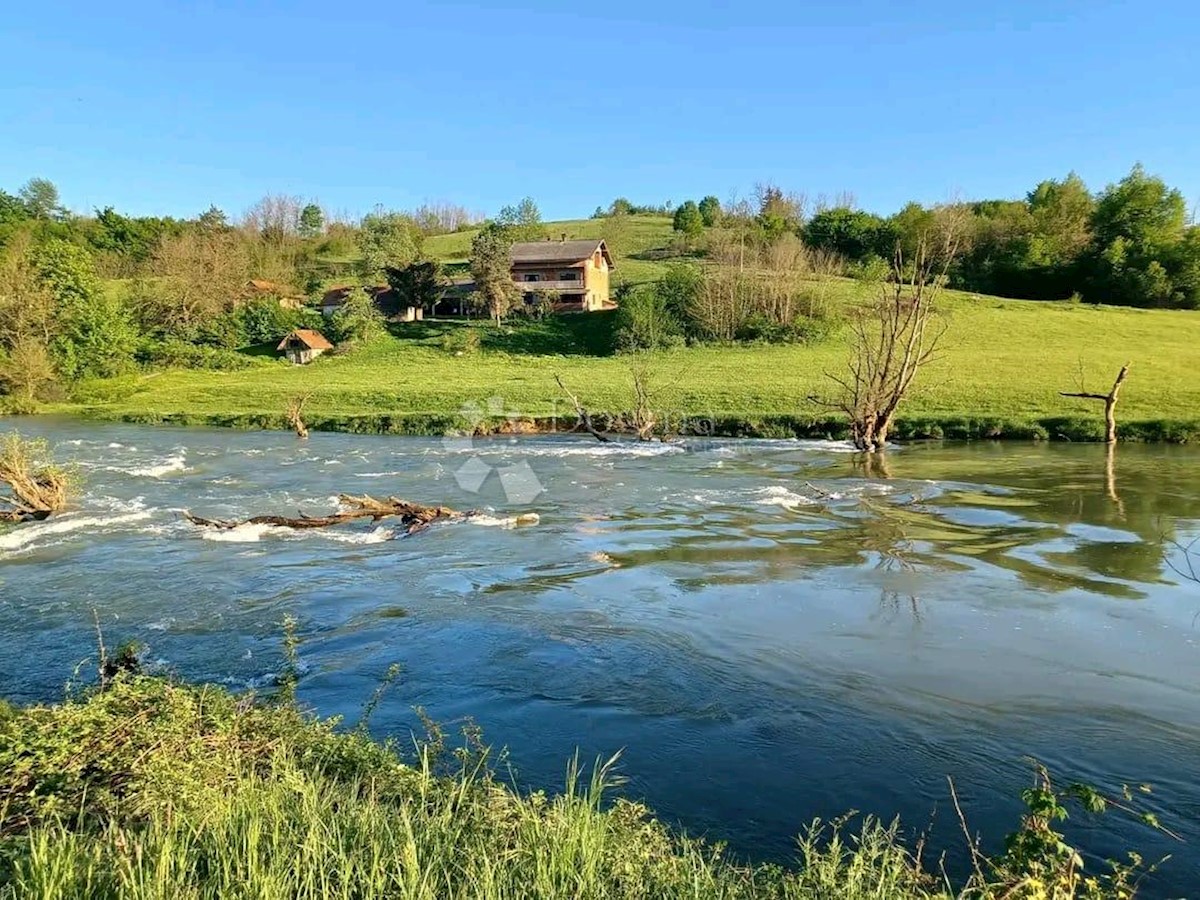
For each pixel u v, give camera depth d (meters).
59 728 5.27
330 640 10.36
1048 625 10.58
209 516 18.53
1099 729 7.86
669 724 8.01
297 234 112.69
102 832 4.30
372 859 3.89
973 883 5.01
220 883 3.68
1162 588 12.06
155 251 81.12
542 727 7.95
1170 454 25.89
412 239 97.50
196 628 10.81
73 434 35.50
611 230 98.50
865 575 12.89
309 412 39.78
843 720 8.07
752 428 32.72
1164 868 5.79
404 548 15.15
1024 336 50.09
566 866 4.03
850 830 6.24
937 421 31.19
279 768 5.25
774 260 60.66
